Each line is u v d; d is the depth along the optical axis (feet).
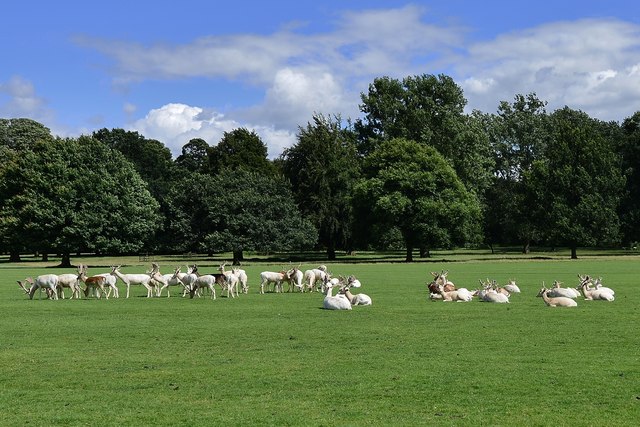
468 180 348.38
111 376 54.13
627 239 357.20
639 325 78.02
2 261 337.31
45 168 280.92
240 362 58.80
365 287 138.72
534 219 336.29
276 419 42.04
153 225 287.89
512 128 431.43
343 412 43.39
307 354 62.03
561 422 40.88
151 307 104.17
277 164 449.48
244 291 129.49
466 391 48.06
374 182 296.71
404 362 57.72
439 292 110.52
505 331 73.97
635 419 41.34
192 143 536.01
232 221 284.61
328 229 327.47
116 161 291.38
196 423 41.57
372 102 362.53
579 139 331.77
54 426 41.47
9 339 72.69
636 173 368.48
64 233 267.80
